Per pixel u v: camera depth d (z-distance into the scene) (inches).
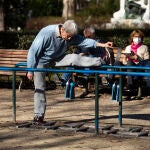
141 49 545.3
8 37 803.4
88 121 430.9
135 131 388.2
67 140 367.9
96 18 1536.7
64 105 510.0
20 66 582.6
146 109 488.7
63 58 402.0
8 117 450.6
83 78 558.6
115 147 348.8
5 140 369.4
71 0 1732.3
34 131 395.2
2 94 580.4
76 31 386.9
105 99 541.3
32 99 546.0
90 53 540.1
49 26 393.7
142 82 542.9
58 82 609.0
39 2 1818.4
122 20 1146.7
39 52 393.4
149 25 1107.3
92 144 356.8
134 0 1150.3
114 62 541.6
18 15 1268.5
